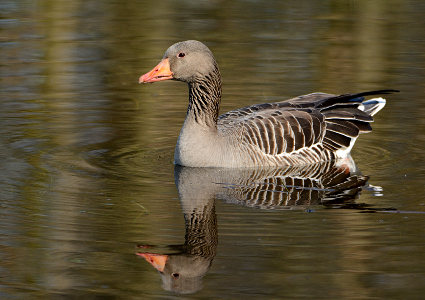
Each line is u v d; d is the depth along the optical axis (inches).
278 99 733.3
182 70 586.2
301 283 390.0
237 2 1101.1
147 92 773.3
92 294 383.2
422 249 424.2
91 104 729.0
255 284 389.1
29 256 420.5
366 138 653.9
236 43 905.5
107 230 452.4
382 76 792.3
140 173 563.8
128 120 692.7
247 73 805.9
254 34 941.8
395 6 1058.7
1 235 443.2
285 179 554.6
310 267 406.3
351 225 457.7
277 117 605.6
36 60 848.9
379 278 393.7
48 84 778.8
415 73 800.9
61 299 377.4
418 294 378.3
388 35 929.5
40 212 478.6
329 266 407.2
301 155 599.8
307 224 459.8
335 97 626.5
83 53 872.9
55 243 435.5
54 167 571.8
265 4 1091.3
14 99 733.3
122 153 611.5
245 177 559.5
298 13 1035.3
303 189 529.3
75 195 510.6
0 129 658.8
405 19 991.6
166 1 1106.1
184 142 582.2
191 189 526.0
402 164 584.7
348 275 396.5
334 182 546.6
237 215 477.1
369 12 1032.8
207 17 1019.9
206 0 1109.1
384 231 447.5
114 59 854.5
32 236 443.2
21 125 669.9
